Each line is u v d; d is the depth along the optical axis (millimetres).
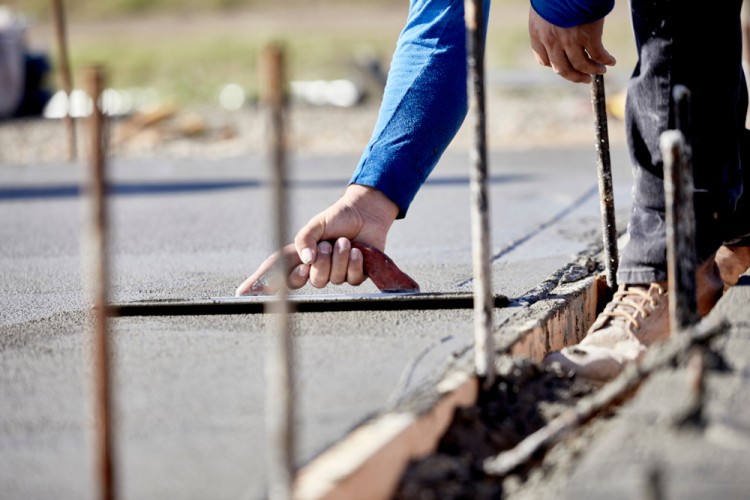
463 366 3408
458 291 4426
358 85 17406
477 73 3125
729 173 3938
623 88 16047
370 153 4539
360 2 45875
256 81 22344
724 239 4094
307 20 41375
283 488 2379
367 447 2744
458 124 4645
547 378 3500
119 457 2801
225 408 3146
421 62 4578
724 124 3896
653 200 3965
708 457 2527
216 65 25625
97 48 30344
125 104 18031
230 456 2795
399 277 4398
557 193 8695
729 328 3344
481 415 3225
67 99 12258
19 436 3002
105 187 2469
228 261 6055
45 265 6168
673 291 3209
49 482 2691
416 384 3268
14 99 16453
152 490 2600
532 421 3273
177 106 16297
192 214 8203
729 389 2834
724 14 3832
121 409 3162
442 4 4602
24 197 9633
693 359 2781
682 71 3852
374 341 3795
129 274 5676
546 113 14883
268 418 3057
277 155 2416
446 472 2838
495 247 6207
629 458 2568
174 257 6254
